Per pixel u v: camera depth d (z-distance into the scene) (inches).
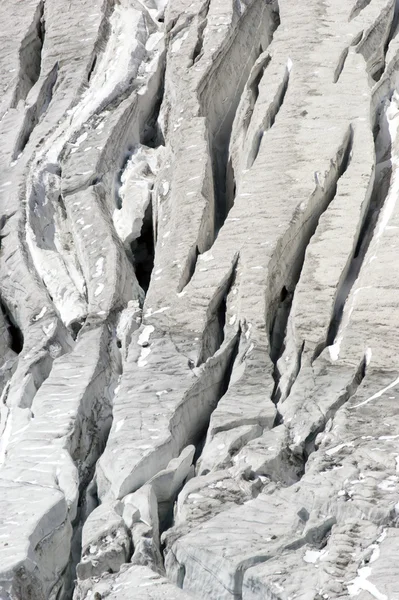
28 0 3026.6
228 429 1644.9
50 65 2768.2
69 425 1690.5
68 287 2119.8
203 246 2090.3
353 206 2015.3
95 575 1414.9
